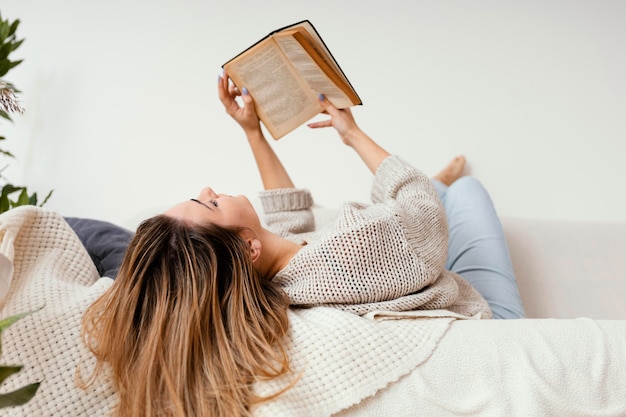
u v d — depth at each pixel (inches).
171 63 88.1
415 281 42.1
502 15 83.9
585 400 33.5
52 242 43.8
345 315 37.3
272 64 50.1
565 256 62.7
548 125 80.0
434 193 50.4
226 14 88.2
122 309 36.9
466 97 82.3
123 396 35.6
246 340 35.7
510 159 79.5
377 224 41.4
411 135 81.9
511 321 37.1
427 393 33.8
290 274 41.8
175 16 89.2
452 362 34.9
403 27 85.1
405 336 36.2
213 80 87.0
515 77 82.0
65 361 37.1
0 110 55.0
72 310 38.5
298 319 37.8
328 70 48.0
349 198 80.8
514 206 77.9
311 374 34.7
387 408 33.9
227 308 37.1
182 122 86.3
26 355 36.7
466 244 60.5
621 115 78.7
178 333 35.2
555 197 77.6
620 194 76.5
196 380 34.6
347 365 34.7
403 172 51.1
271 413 32.8
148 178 85.0
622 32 81.4
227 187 83.1
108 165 86.3
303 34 46.3
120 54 89.4
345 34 85.8
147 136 86.5
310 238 51.9
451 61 83.5
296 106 54.2
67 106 89.1
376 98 83.5
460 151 80.6
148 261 37.4
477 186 64.2
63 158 87.4
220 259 38.2
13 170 88.3
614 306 59.1
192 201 40.9
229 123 85.5
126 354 36.4
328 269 40.3
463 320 38.7
